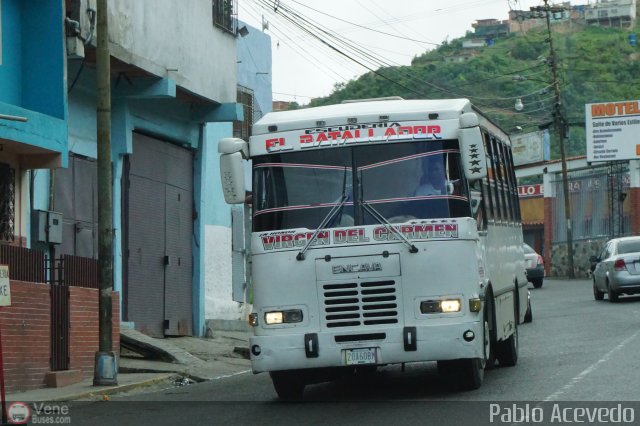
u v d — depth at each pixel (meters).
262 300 12.94
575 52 99.12
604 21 118.88
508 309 16.42
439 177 12.92
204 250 26.31
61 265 17.72
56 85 18.02
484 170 12.73
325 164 13.09
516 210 19.27
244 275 31.53
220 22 24.77
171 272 24.42
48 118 17.50
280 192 13.12
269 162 13.24
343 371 14.67
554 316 27.02
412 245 12.71
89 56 19.78
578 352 17.69
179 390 16.17
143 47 20.75
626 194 56.88
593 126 57.16
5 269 12.32
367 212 12.86
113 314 19.17
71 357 17.45
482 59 91.44
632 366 15.10
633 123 56.69
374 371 16.64
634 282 30.77
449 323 12.59
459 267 12.73
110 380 16.23
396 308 12.68
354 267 12.76
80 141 20.58
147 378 17.28
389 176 12.95
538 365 16.19
